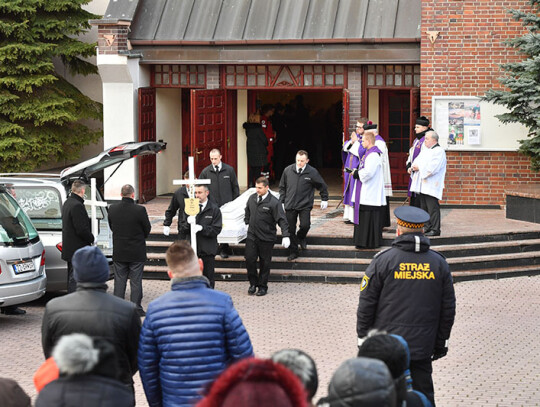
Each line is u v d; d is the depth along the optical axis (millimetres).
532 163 16891
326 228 15211
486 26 17281
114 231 11828
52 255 12805
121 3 18812
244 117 20625
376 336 4648
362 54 17906
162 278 14484
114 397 4484
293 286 13836
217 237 13336
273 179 22344
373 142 14016
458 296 13047
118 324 5871
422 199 14570
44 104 20422
